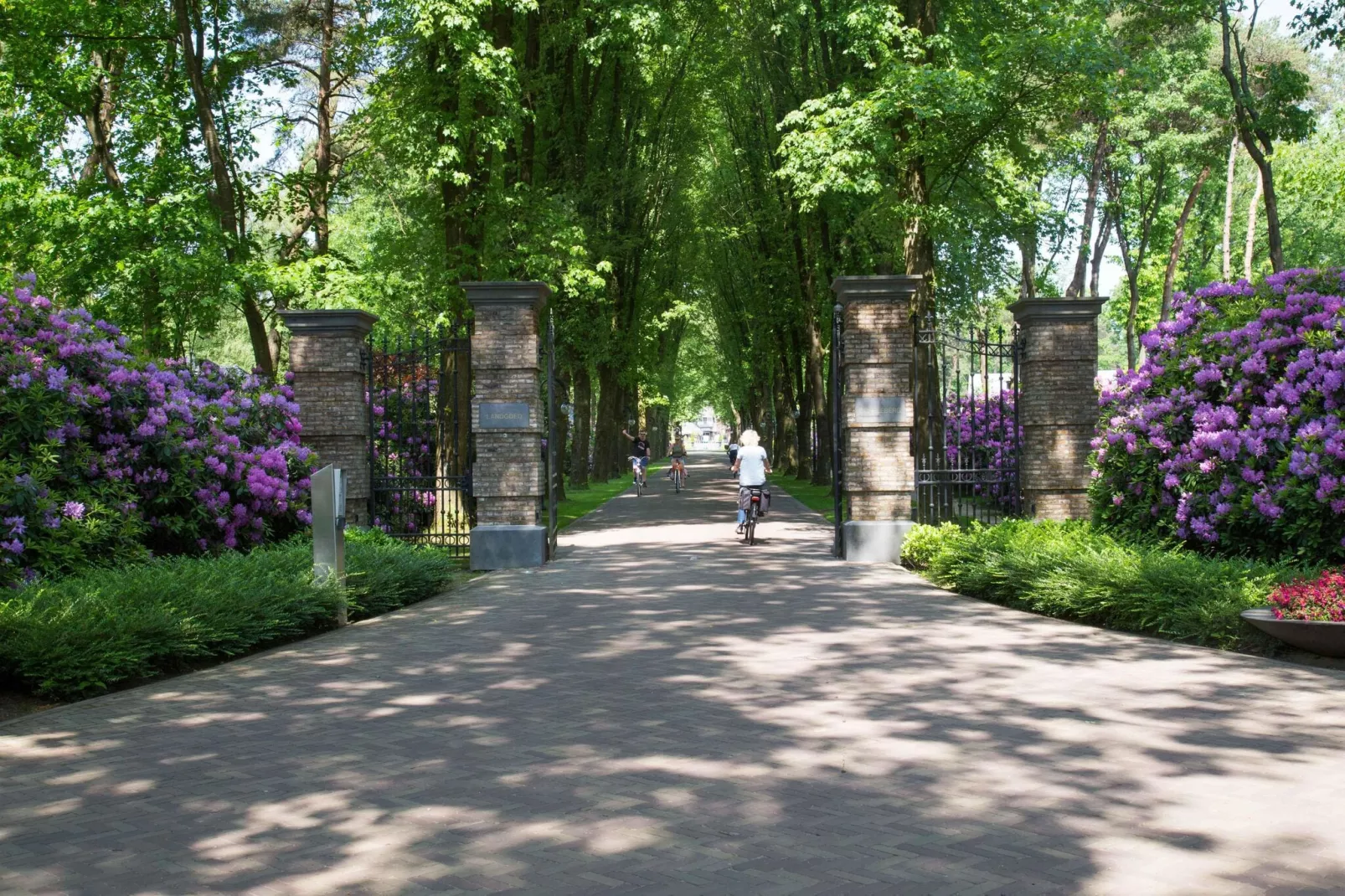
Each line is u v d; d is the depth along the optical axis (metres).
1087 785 5.64
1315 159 41.69
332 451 18.06
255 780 5.96
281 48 25.41
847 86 21.95
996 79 20.52
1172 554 11.52
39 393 12.34
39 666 8.26
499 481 17.81
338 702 8.00
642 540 21.66
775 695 7.93
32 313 13.50
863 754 6.30
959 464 19.80
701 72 31.86
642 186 30.92
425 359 20.94
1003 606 12.55
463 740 6.78
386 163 27.06
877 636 10.47
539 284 17.72
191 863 4.68
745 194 37.44
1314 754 6.20
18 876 4.55
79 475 12.94
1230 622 9.74
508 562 17.52
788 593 13.76
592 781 5.83
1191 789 5.57
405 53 22.70
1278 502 11.70
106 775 6.12
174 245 22.25
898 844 4.81
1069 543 12.99
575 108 29.88
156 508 14.18
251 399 17.08
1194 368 13.60
